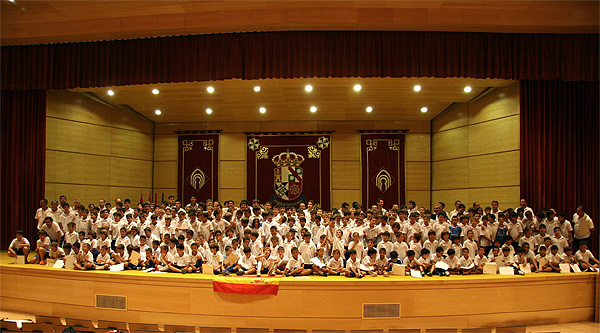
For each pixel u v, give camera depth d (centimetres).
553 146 1148
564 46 1111
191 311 835
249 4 1038
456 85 1253
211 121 1656
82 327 749
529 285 856
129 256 955
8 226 1277
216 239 1002
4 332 734
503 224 1037
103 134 1479
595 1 1007
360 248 949
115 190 1516
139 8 1074
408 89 1293
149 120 1661
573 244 1073
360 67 1094
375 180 1591
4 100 1291
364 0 1010
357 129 1617
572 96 1152
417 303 818
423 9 1048
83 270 901
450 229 1027
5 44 1226
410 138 1605
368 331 715
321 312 815
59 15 1124
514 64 1104
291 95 1355
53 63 1220
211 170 1638
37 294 927
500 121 1272
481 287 834
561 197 1140
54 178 1326
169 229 1080
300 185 1603
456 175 1462
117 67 1180
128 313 862
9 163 1291
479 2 1013
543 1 1008
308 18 1056
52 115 1323
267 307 820
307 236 920
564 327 845
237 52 1123
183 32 1128
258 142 1634
